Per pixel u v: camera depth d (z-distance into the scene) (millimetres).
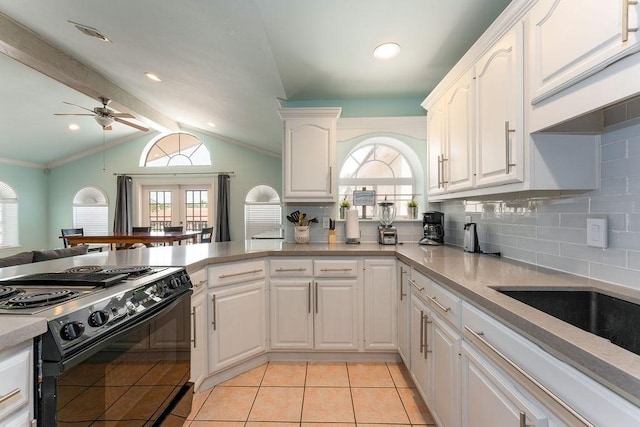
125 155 6738
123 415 1053
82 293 1037
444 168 2074
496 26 1374
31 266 1630
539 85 1146
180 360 1462
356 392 1904
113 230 6574
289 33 1815
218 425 1616
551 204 1461
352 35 1836
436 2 1545
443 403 1357
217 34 2055
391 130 2822
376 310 2215
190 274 1682
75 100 4660
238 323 2059
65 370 796
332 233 2734
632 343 983
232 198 6609
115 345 1012
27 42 2955
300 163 2570
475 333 1062
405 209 3049
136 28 2342
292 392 1907
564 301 1149
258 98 3174
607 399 568
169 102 4695
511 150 1312
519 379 832
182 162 6789
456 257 1862
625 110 1080
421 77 2414
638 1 757
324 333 2227
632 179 1070
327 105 2881
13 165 6203
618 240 1123
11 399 706
